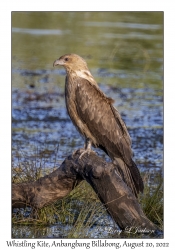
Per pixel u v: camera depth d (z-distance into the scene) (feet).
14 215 37.01
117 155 38.83
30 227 35.76
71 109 40.34
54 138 53.21
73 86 40.06
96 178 33.94
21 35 99.45
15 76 77.25
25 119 59.62
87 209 36.83
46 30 103.96
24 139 52.01
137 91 73.31
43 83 74.23
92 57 88.17
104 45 94.48
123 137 38.96
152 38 97.81
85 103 39.47
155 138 55.26
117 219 34.24
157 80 79.71
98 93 39.86
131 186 37.37
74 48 92.27
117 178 34.12
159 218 36.91
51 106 65.26
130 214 34.06
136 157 49.60
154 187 41.09
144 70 84.53
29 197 36.27
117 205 33.88
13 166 41.50
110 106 39.78
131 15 116.06
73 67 40.16
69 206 38.01
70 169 35.58
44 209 36.99
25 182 36.70
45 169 41.50
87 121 39.52
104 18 114.62
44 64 84.33
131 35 100.07
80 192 39.29
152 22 112.16
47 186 36.17
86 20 114.21
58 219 36.96
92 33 102.06
